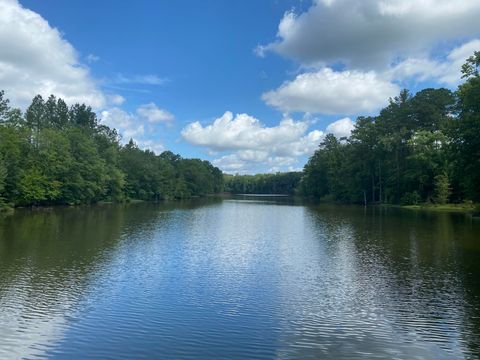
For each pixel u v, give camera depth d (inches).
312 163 5546.3
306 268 1002.1
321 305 716.7
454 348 542.6
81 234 1546.5
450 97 3609.7
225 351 530.9
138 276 911.0
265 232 1723.7
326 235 1601.9
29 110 4165.8
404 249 1243.2
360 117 4239.7
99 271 950.4
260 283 860.0
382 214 2615.7
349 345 552.1
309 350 535.8
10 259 1056.2
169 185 5807.1
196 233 1676.9
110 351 528.7
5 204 2551.7
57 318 642.8
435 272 946.7
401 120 3750.0
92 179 3659.0
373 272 953.5
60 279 872.3
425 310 688.4
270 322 634.8
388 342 561.9
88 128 4517.7
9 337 567.8
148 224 1999.3
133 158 5036.9
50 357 511.2
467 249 1230.9
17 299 732.7
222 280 884.6
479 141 1804.9
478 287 822.5
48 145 3169.3
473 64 1942.7
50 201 3272.6
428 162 3294.8
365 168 4072.3
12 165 2714.1
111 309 687.7
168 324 622.8
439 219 2164.1
